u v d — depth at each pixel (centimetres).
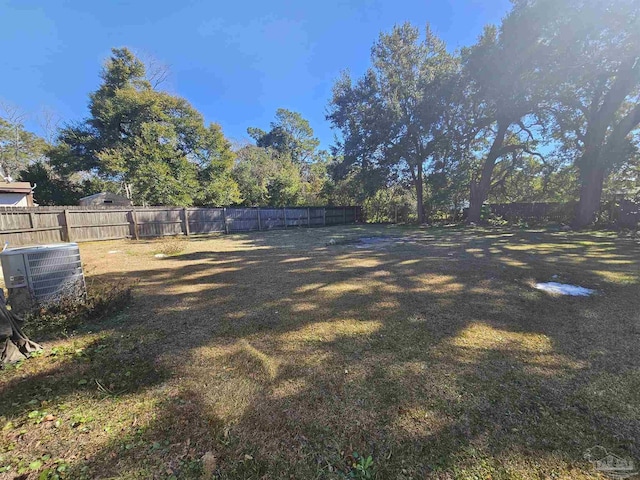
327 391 172
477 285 399
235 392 172
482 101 1334
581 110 1187
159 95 1828
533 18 1074
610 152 1112
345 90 1762
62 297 291
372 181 1772
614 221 1153
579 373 189
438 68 1534
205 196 1750
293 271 501
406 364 203
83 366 204
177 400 166
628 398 163
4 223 784
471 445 131
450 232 1191
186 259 630
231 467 121
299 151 3341
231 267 541
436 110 1445
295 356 216
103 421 149
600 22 953
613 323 270
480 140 1641
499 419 148
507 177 1659
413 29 1535
